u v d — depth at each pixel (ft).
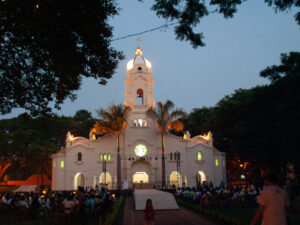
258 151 119.24
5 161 218.79
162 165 177.88
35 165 222.48
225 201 99.76
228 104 178.50
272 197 25.86
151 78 212.43
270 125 106.93
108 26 52.85
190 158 194.08
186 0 46.50
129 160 191.93
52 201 84.94
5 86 53.93
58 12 46.14
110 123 180.14
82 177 217.97
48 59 52.37
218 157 198.59
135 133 196.54
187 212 91.97
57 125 256.52
